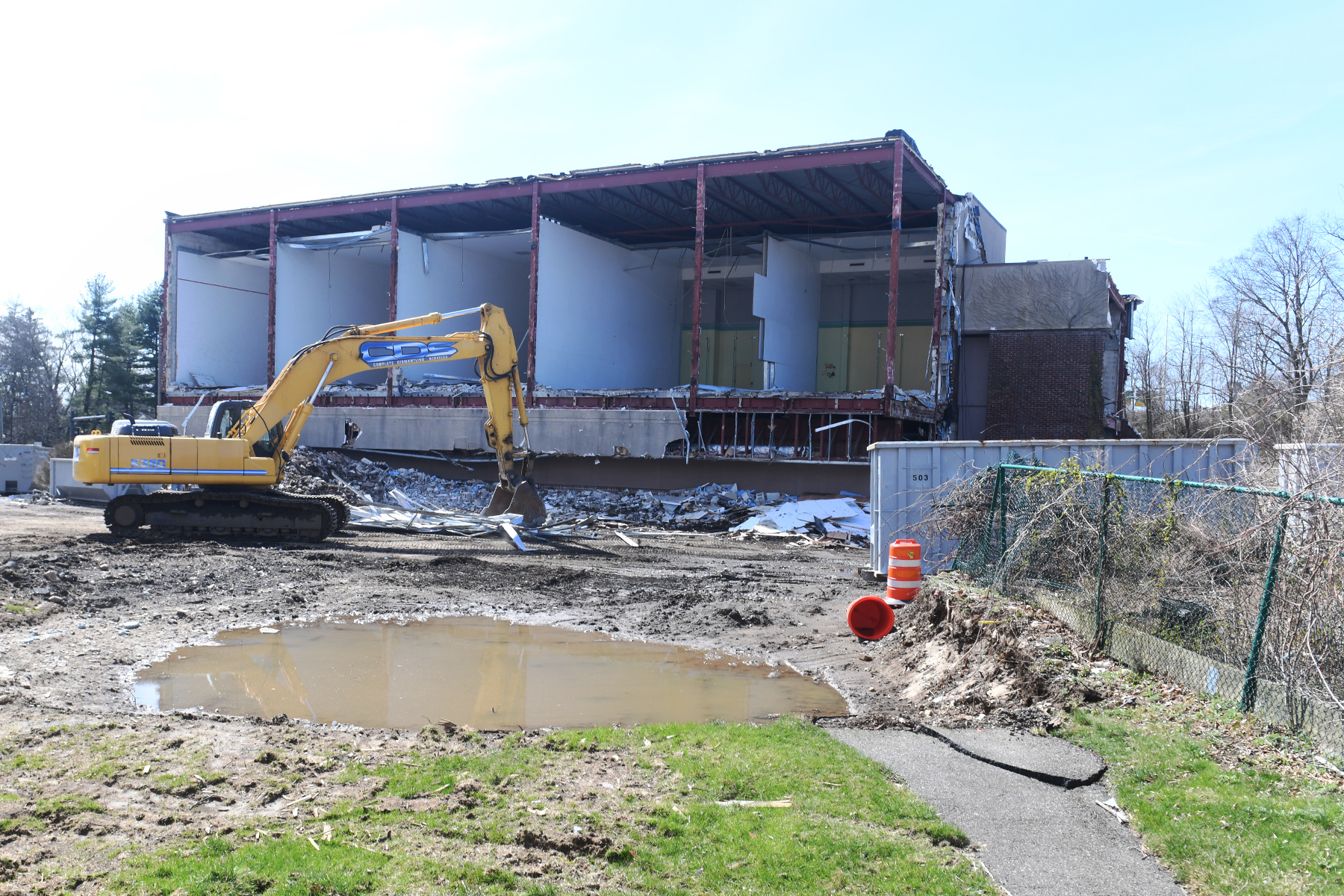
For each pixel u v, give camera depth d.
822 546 21.00
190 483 18.05
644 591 14.04
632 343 37.22
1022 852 5.00
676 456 28.39
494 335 19.72
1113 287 32.34
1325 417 8.86
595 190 31.73
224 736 6.90
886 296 38.41
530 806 5.45
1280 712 6.35
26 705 7.59
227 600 12.53
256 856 4.69
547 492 28.55
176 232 36.56
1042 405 28.92
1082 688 7.50
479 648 10.59
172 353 36.81
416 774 6.07
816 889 4.47
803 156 25.98
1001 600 10.09
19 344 69.69
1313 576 6.20
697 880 4.54
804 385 35.12
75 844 4.87
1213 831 5.09
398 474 30.64
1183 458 13.41
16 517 22.62
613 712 8.29
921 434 28.80
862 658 10.29
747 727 7.28
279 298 34.53
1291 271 29.03
